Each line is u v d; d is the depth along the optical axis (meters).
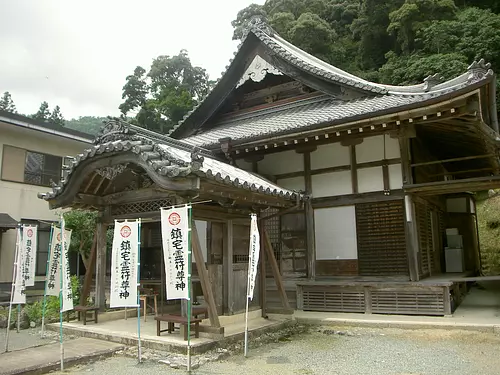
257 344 7.12
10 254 15.70
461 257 12.96
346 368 5.65
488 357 6.02
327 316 9.24
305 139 10.42
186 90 32.88
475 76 8.13
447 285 8.72
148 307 10.61
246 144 11.06
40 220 16.98
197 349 6.18
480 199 24.91
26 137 16.94
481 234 21.67
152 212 8.06
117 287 6.24
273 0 35.84
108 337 7.31
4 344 7.55
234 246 8.71
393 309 9.28
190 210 5.88
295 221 11.15
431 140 11.86
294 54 14.62
